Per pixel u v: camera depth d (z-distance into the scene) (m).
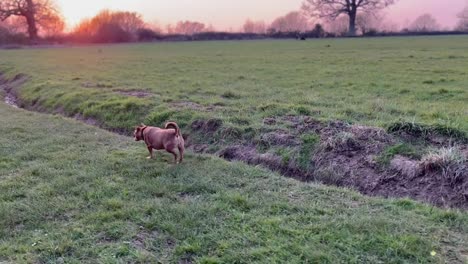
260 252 4.02
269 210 5.00
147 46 59.25
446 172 5.65
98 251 4.17
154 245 4.28
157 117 10.23
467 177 5.48
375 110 9.31
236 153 7.92
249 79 16.89
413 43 45.53
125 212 5.00
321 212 4.93
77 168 6.81
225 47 49.69
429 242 4.15
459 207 5.25
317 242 4.18
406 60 23.27
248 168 6.74
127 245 4.28
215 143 8.45
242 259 3.94
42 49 55.66
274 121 8.84
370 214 4.86
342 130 7.56
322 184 6.22
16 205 5.30
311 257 3.91
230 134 8.46
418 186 5.77
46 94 15.52
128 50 48.03
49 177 6.38
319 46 45.25
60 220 4.90
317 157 7.00
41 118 11.55
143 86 15.51
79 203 5.34
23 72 23.05
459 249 4.06
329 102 10.67
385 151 6.56
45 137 9.16
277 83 15.32
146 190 5.73
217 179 6.17
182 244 4.26
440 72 16.81
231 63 25.61
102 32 76.69
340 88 13.45
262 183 6.00
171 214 4.92
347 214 4.88
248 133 8.32
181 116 9.97
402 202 5.27
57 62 30.16
